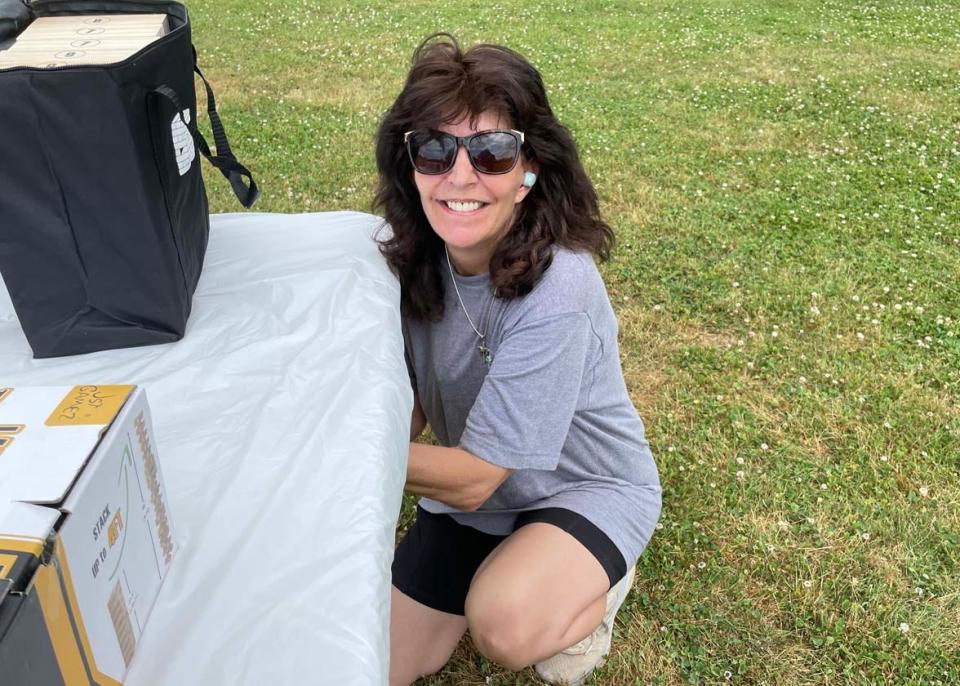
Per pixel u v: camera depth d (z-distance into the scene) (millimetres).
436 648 2059
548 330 1636
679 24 8523
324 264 1689
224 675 860
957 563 2447
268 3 9102
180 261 1394
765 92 6520
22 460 729
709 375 3264
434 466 1606
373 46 7582
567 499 1883
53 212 1236
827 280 3895
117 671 819
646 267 4004
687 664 2174
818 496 2689
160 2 1508
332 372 1345
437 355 1876
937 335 3520
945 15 8969
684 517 2605
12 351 1394
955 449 2883
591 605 1809
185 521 1047
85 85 1150
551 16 8781
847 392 3150
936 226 4449
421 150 1597
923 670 2141
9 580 608
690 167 5125
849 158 5340
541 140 1631
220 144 1464
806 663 2180
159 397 1275
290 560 993
